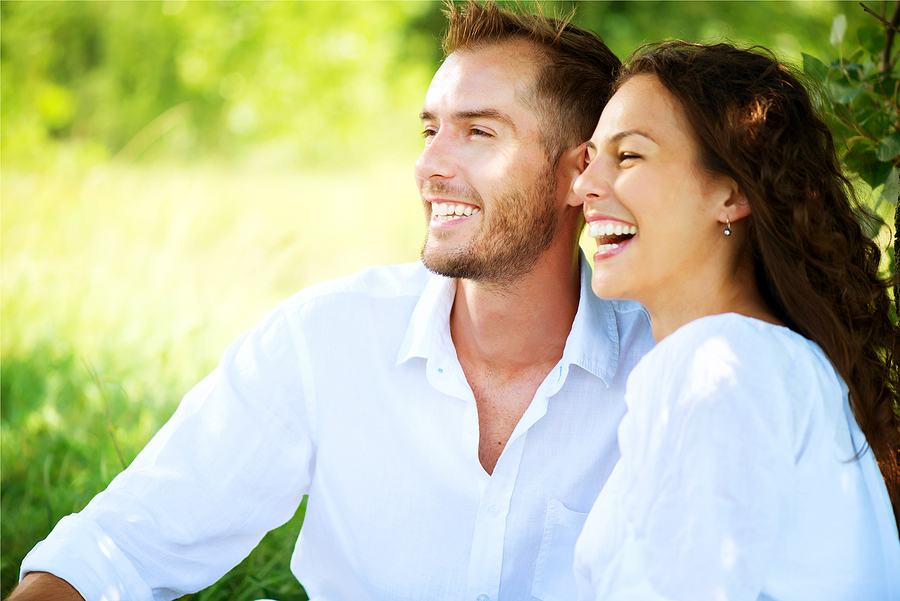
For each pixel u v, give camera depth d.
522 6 1.85
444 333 1.72
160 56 12.68
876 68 2.03
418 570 1.72
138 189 6.03
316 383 1.75
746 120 1.33
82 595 1.53
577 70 1.75
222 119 12.67
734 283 1.38
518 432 1.67
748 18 12.10
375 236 7.05
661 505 1.15
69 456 3.29
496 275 1.72
